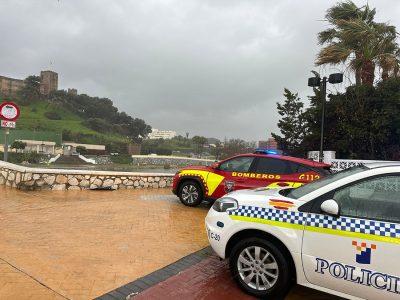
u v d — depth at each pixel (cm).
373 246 323
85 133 13025
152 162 7469
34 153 7744
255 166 797
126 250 527
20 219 676
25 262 457
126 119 16312
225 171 839
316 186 396
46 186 1052
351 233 335
